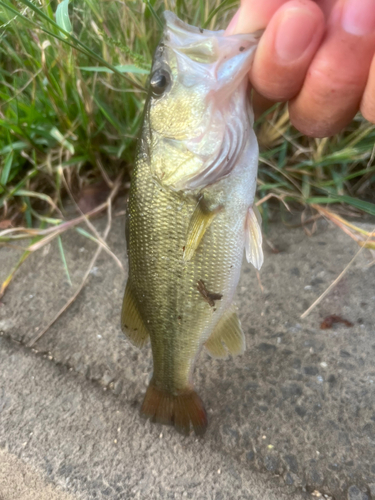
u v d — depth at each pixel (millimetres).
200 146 138
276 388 174
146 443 162
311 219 239
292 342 190
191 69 134
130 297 161
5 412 175
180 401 164
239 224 145
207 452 158
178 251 144
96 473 155
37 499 157
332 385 173
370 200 245
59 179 243
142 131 148
